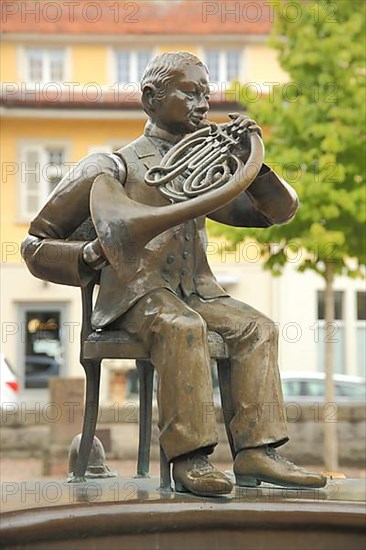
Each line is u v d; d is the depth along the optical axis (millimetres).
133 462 16094
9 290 28203
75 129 27984
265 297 28438
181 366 4891
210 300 5359
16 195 27812
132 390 26141
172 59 5430
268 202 5406
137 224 4875
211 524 4520
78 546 4418
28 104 27641
